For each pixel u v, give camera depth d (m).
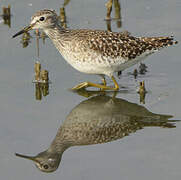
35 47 19.44
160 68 17.81
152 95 16.30
